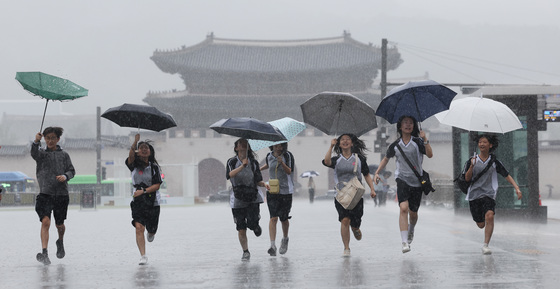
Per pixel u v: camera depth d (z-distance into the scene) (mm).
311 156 118250
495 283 11453
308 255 16688
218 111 121125
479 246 18047
